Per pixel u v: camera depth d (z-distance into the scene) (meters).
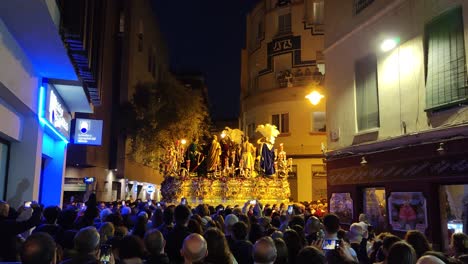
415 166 13.01
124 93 38.38
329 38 18.92
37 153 14.01
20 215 6.82
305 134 36.12
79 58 13.04
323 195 35.41
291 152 36.16
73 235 6.44
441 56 12.27
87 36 13.06
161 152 37.31
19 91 11.49
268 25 39.72
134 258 4.83
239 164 23.64
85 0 11.92
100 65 16.53
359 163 15.99
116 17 38.84
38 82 13.83
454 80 11.77
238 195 22.88
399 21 14.24
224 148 23.73
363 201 16.27
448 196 12.25
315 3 37.75
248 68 43.03
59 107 16.62
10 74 10.51
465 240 6.16
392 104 14.41
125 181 41.12
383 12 15.03
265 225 9.09
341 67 17.81
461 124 11.39
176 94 38.44
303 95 36.47
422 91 13.01
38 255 3.76
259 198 23.16
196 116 39.25
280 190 23.78
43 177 18.70
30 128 13.98
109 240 5.96
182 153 24.05
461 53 11.64
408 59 13.72
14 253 6.30
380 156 14.74
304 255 4.30
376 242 7.27
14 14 9.51
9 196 13.47
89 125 23.34
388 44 14.35
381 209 15.25
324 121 36.06
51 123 14.98
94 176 33.94
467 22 11.51
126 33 39.19
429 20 12.80
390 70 14.61
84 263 4.58
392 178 14.02
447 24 12.14
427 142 12.53
